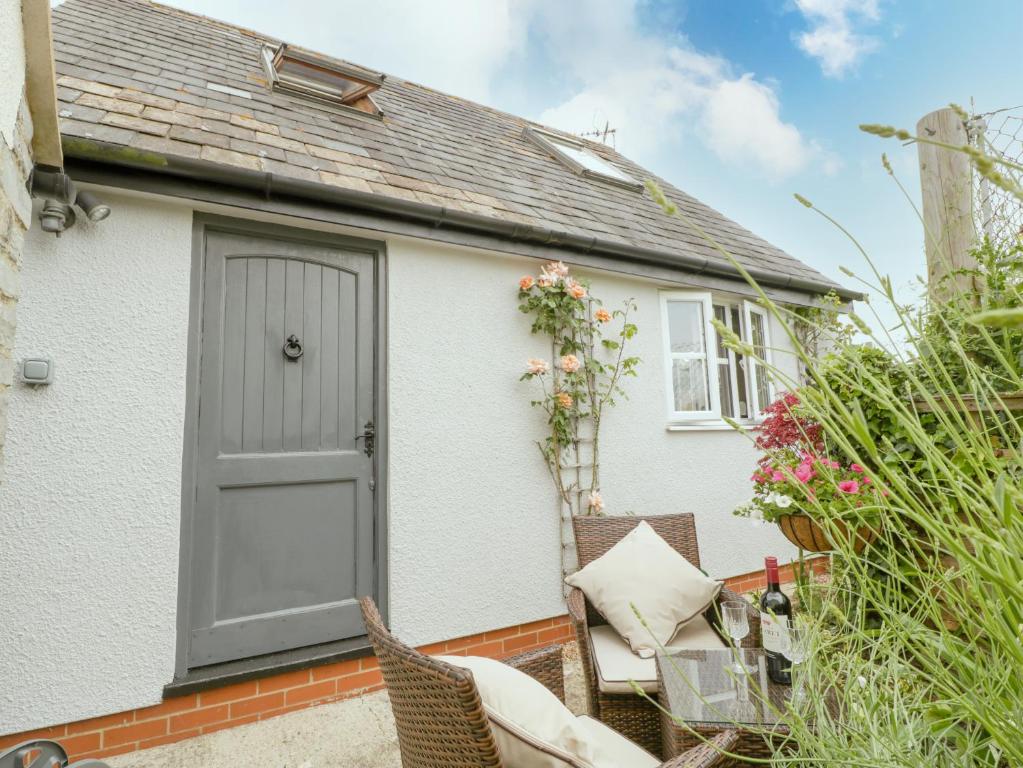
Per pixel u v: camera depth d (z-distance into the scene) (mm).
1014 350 1586
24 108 2135
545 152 6207
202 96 3672
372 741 2652
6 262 2096
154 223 2893
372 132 4430
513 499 3846
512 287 4051
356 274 3523
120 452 2689
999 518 611
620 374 4461
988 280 1670
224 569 2941
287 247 3314
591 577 2736
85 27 4090
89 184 2691
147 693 2621
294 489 3182
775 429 2221
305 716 2877
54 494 2537
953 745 1023
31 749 1845
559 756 1210
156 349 2824
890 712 999
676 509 4613
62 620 2500
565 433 4051
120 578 2627
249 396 3104
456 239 3664
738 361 5316
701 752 1383
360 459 3389
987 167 552
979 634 864
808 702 1165
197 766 2467
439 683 1193
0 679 2375
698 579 2639
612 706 2248
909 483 1169
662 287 4844
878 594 1014
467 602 3572
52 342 2594
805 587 1599
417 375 3580
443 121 5656
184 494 2852
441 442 3609
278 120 3822
